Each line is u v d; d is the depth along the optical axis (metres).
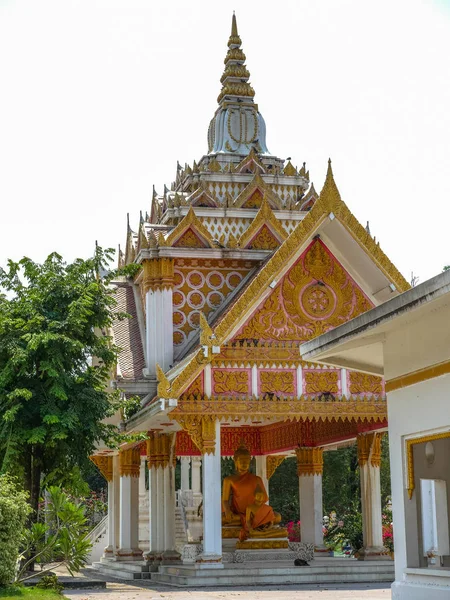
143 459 39.47
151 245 31.11
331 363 17.81
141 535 38.47
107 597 20.03
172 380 25.84
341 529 41.78
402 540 15.32
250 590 22.45
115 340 32.22
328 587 23.47
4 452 25.08
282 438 33.56
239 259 31.50
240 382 25.42
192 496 37.72
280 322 26.09
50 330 24.97
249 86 39.94
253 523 28.95
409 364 15.30
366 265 26.53
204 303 31.42
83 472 26.50
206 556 24.55
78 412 24.86
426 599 14.51
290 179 37.47
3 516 18.44
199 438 25.11
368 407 25.98
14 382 24.95
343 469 45.50
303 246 26.33
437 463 15.23
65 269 26.66
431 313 14.52
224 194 36.38
